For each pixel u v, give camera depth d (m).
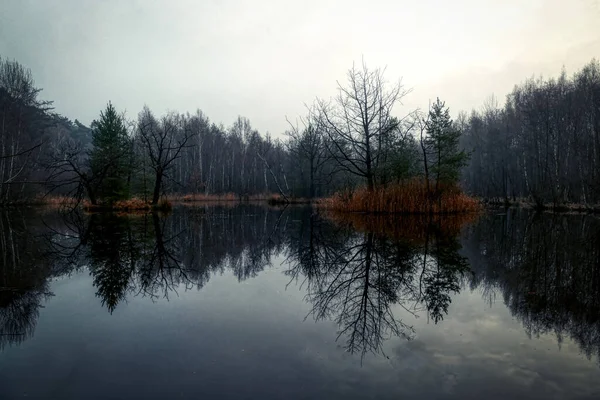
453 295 5.95
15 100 29.70
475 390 2.94
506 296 5.88
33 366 3.31
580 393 2.90
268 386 2.96
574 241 12.11
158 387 2.94
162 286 6.33
